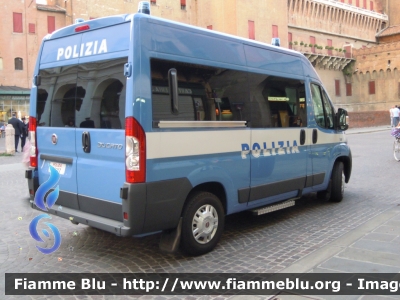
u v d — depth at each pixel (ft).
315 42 187.42
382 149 60.39
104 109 15.07
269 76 20.04
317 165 23.54
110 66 14.87
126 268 15.65
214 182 17.02
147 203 14.32
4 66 132.16
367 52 198.18
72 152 16.53
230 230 20.39
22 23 134.10
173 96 14.89
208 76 16.63
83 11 131.34
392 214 22.31
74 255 17.22
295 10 177.37
